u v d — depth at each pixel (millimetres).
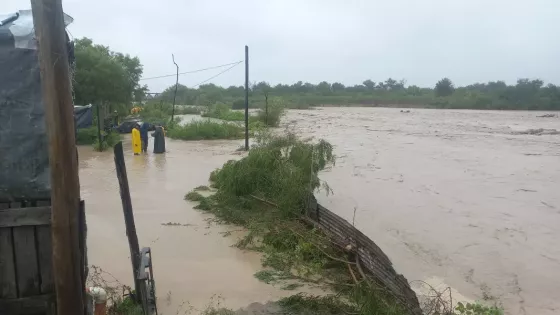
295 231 9258
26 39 4219
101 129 24109
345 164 21203
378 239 10898
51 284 4465
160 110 48719
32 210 4277
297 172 11266
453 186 16719
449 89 103562
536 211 13500
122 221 10734
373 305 6289
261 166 12133
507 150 26625
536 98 79750
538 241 10906
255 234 9609
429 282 8539
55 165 3846
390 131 38219
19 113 4336
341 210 13375
